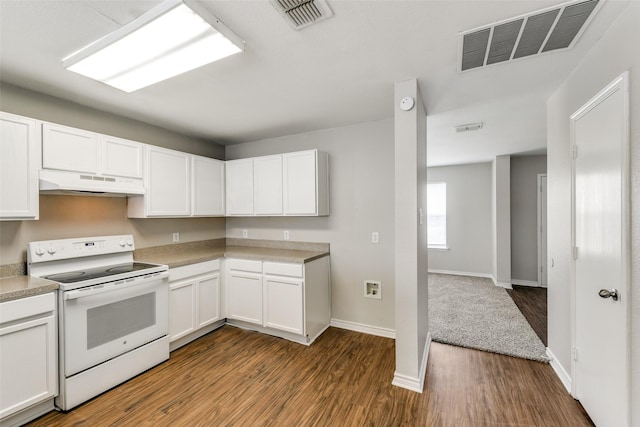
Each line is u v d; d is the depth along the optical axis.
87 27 1.50
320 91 2.33
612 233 1.55
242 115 2.88
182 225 3.50
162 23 1.38
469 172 5.93
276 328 3.00
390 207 3.06
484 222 5.83
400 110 2.17
